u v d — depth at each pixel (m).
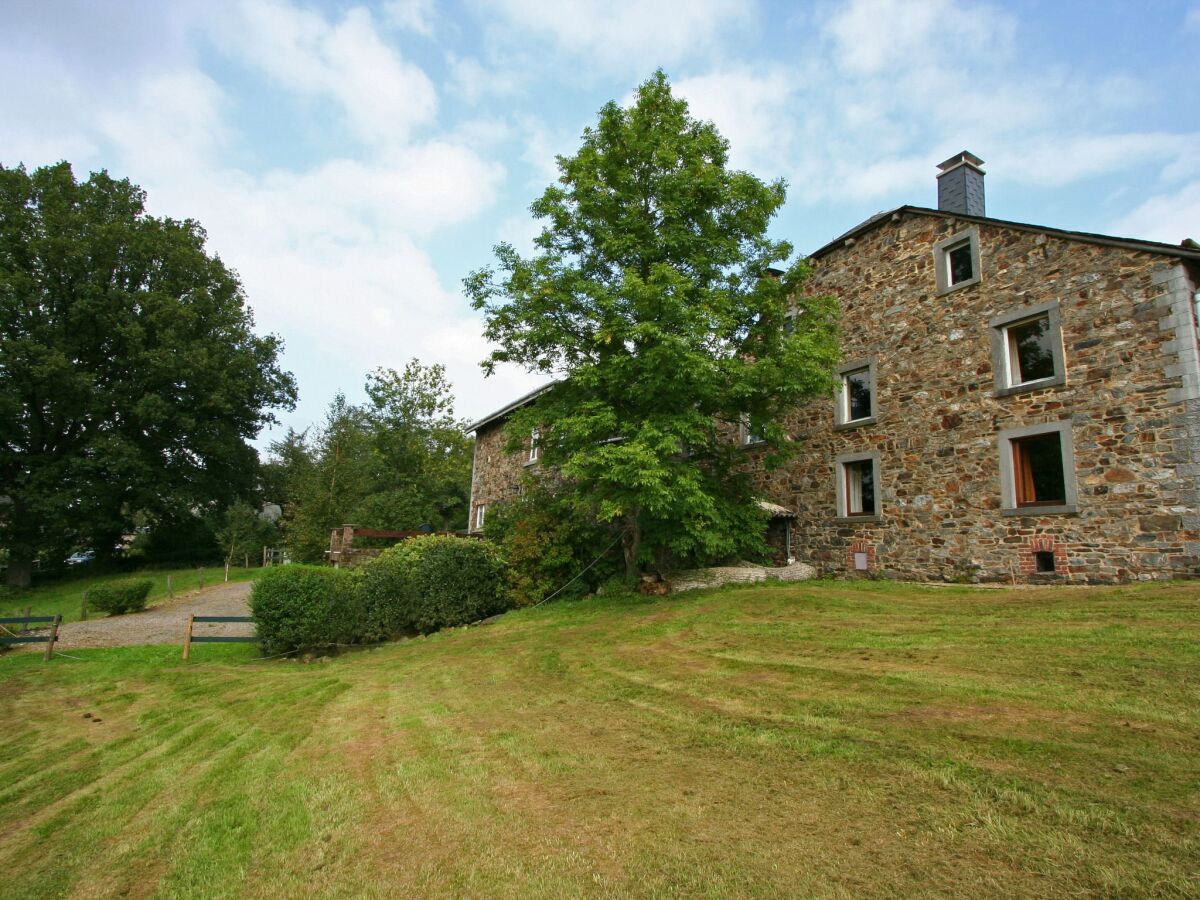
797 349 11.62
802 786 3.96
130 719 7.89
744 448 15.43
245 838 4.14
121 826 4.65
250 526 31.84
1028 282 11.35
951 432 12.35
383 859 3.62
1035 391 11.12
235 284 34.41
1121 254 10.16
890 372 13.57
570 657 8.77
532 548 14.66
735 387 11.66
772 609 10.18
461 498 38.47
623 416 12.20
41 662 11.60
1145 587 8.96
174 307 29.17
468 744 5.52
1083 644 6.40
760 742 4.77
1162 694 4.84
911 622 8.46
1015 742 4.24
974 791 3.64
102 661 11.61
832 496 14.52
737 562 15.20
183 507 31.62
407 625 13.02
